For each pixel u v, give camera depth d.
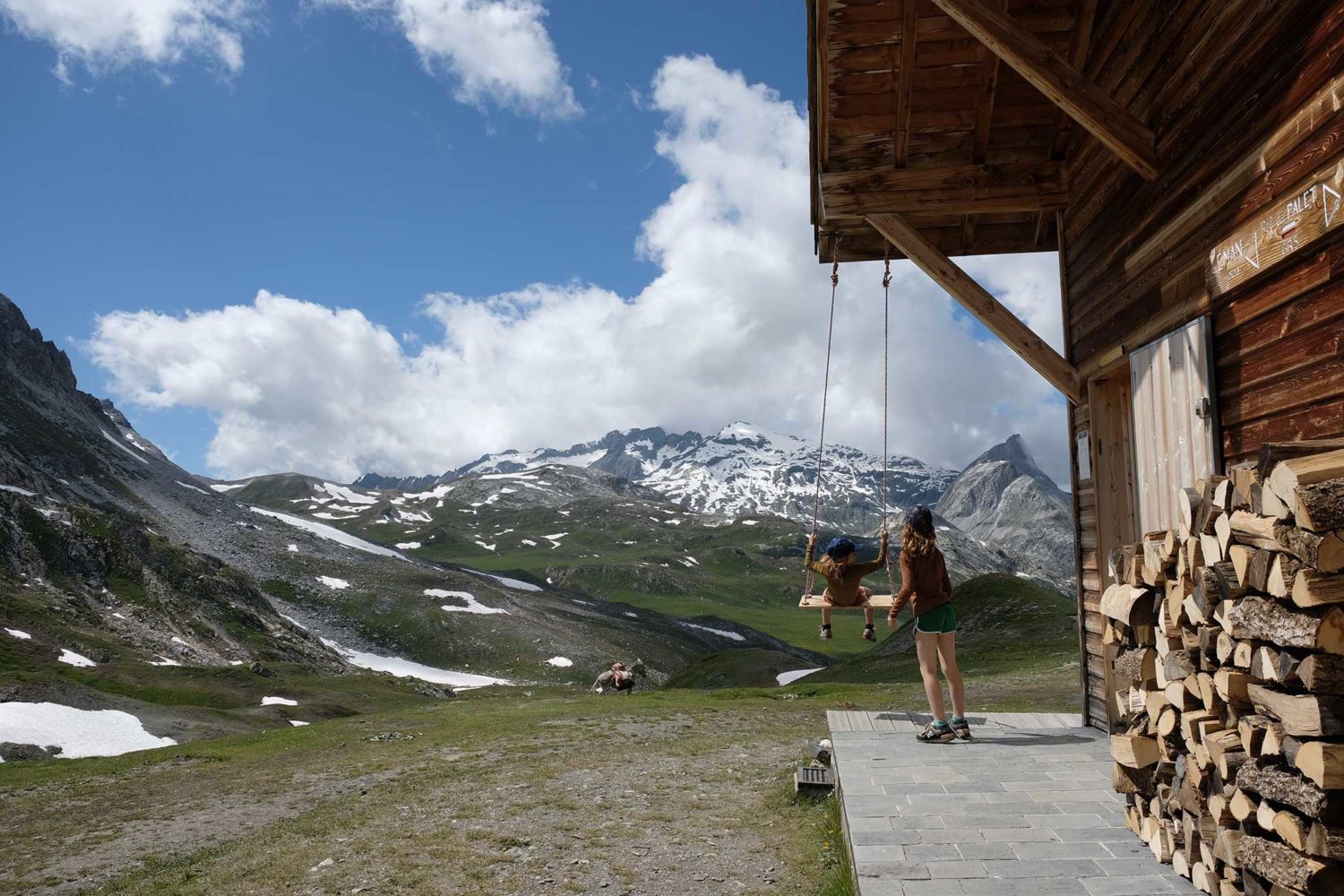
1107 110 7.31
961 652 43.25
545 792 12.86
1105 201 8.73
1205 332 6.24
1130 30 7.92
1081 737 8.79
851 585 9.02
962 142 10.29
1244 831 4.04
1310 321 4.95
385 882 8.38
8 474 144.12
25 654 71.25
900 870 4.90
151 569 114.50
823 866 7.73
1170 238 6.93
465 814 11.52
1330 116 4.66
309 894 8.29
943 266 10.20
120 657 80.81
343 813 12.91
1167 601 4.97
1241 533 3.95
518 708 32.16
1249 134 5.62
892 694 28.28
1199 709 4.63
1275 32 5.30
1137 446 7.80
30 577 99.38
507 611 155.25
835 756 8.06
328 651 124.62
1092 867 4.86
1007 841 5.36
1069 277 10.09
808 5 9.19
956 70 9.36
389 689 86.81
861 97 9.77
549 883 8.08
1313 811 3.38
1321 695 3.38
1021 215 11.58
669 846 9.16
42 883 11.56
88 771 23.41
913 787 6.75
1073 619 46.38
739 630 195.00
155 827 15.08
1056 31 9.13
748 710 26.25
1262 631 3.73
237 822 14.75
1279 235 5.18
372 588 155.25
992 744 8.46
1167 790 4.95
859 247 12.12
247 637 111.69
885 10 8.81
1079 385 9.76
